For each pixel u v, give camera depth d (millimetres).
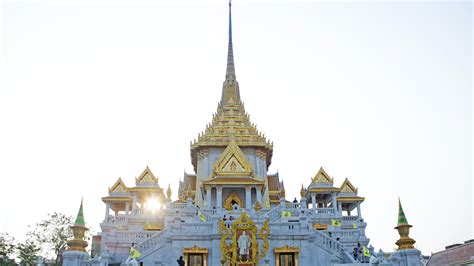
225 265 35750
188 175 75625
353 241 44156
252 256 35656
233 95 81438
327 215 53969
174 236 37500
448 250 57969
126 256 42750
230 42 90062
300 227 38562
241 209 47438
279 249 37312
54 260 52250
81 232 26812
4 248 49656
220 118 75438
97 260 26234
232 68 86000
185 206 52031
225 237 36312
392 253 28953
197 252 36969
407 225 26625
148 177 62031
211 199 61281
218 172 61562
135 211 55031
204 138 70688
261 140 71375
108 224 50469
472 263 50625
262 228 36531
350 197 65562
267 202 64125
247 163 62781
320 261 37938
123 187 61031
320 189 62125
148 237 42406
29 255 50406
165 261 37312
